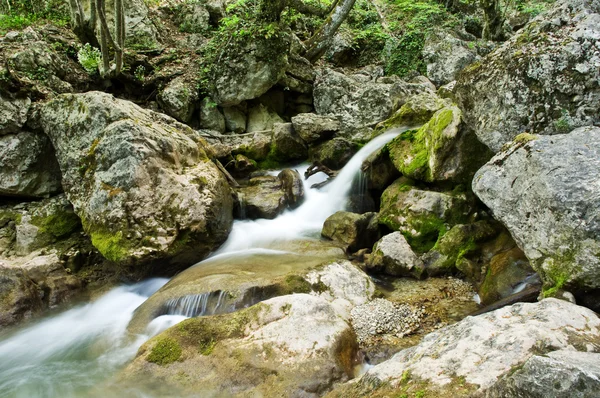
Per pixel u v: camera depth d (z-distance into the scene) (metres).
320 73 11.19
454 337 2.78
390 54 12.72
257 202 7.52
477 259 5.05
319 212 7.54
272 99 10.89
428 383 2.36
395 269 5.33
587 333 2.53
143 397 3.28
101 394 3.42
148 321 4.47
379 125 8.47
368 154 7.50
